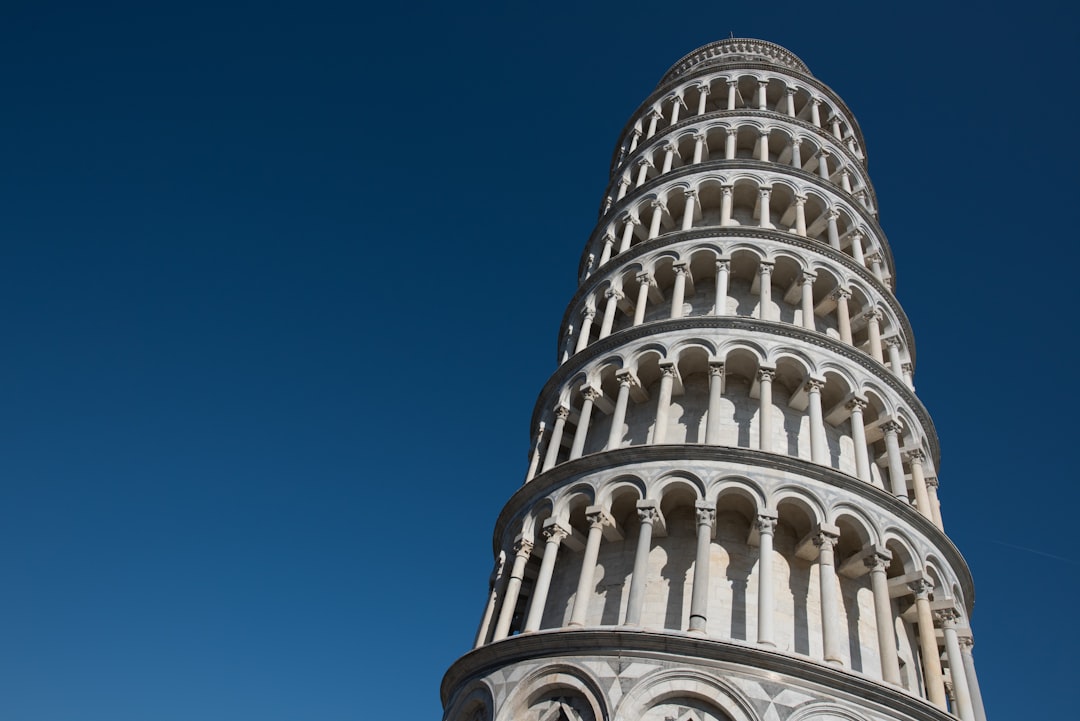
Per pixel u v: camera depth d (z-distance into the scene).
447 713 26.69
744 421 31.48
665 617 25.92
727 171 41.47
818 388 30.84
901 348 38.03
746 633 25.30
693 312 36.75
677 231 37.88
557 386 36.12
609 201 48.22
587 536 29.55
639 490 27.42
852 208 41.78
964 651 27.30
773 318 36.19
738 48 55.69
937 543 28.62
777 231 36.91
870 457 33.38
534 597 26.80
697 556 25.14
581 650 23.44
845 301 36.06
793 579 27.00
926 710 22.62
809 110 49.22
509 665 24.72
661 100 50.81
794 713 21.41
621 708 21.59
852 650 26.12
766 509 26.14
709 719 21.41
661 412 30.23
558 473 29.94
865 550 26.50
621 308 38.91
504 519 32.50
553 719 22.66
